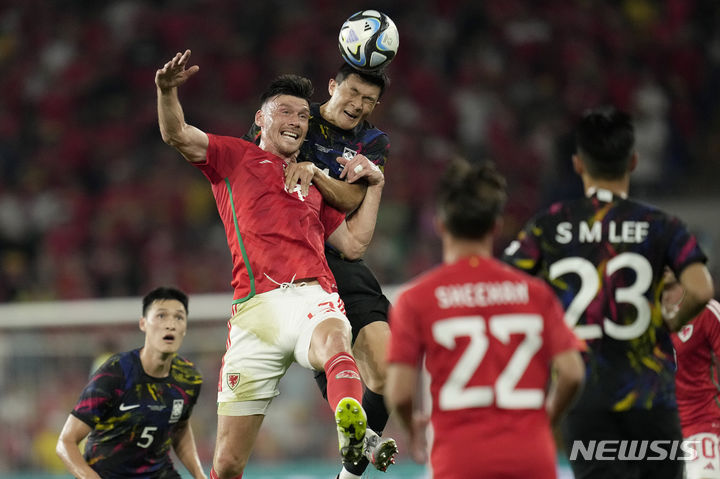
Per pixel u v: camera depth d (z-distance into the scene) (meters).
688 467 19.12
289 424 36.44
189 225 52.50
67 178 55.66
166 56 60.84
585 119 14.88
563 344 12.27
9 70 61.44
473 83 58.94
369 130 19.36
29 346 36.50
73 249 51.78
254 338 16.92
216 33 61.59
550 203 53.97
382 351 18.50
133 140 57.09
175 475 20.95
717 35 63.97
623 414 14.00
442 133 56.91
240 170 17.25
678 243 14.15
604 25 62.91
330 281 17.44
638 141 56.34
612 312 14.03
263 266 16.97
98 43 61.72
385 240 50.44
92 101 59.22
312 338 16.39
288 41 60.59
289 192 17.33
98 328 36.44
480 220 12.48
